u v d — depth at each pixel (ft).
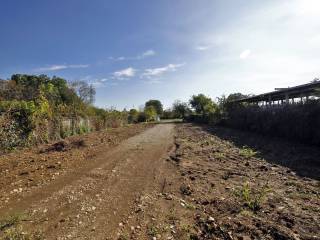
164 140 60.75
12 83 84.64
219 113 109.29
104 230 16.67
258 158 36.45
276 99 92.17
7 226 17.29
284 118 55.47
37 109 55.42
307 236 14.96
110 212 19.31
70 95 128.06
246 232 15.70
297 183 24.62
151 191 23.56
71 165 34.55
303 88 61.31
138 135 74.90
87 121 89.30
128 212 19.21
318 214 17.80
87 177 28.71
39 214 19.20
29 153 43.37
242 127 81.35
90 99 154.61
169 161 36.01
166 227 16.70
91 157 40.06
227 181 25.79
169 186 24.77
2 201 22.03
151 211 19.19
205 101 160.45
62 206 20.59
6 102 49.80
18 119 49.47
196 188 23.77
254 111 73.46
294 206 19.20
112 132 84.94
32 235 16.05
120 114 140.05
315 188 23.26
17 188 25.23
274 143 49.24
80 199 22.00
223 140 57.47
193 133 77.25
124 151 45.24
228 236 15.30
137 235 15.93
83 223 17.67
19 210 19.98
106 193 23.31
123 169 31.91
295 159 34.86
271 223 16.58
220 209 19.04
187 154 40.42
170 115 256.32
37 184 26.43
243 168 30.91
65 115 73.77
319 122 43.98
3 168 32.91
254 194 21.65
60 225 17.43
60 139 63.10
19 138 49.37
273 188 23.32
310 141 46.55
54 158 38.96
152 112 215.72
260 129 67.05
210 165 32.83
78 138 63.67
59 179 28.14
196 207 19.66
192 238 15.46
